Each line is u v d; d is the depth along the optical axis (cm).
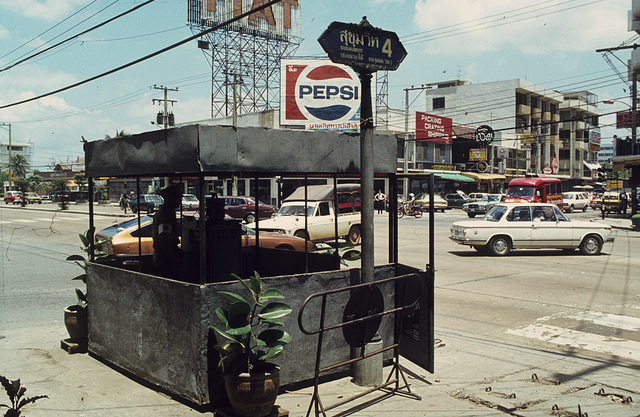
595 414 427
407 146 4491
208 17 4197
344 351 501
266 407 388
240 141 432
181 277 558
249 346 396
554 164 6931
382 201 3556
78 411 412
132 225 1152
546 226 1505
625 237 2142
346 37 456
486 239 1490
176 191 554
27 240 1878
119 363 506
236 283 425
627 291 994
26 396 440
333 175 571
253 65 4409
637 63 2908
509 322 761
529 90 6184
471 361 577
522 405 443
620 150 3088
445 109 6562
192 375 414
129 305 488
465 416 420
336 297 492
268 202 4006
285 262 655
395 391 474
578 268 1276
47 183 8244
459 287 1029
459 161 5269
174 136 432
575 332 708
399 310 466
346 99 3656
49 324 704
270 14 4484
